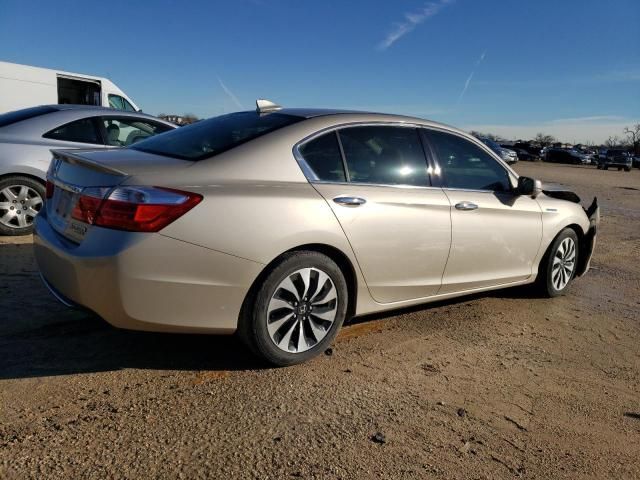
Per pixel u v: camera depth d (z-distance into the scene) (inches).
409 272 149.2
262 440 101.9
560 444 110.3
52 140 245.1
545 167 1669.5
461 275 165.2
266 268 122.2
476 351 151.8
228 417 108.5
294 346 130.6
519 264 185.0
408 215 145.1
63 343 136.2
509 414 119.8
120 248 107.2
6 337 136.8
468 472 98.3
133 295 109.0
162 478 89.6
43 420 102.7
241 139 132.0
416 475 96.0
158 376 123.1
